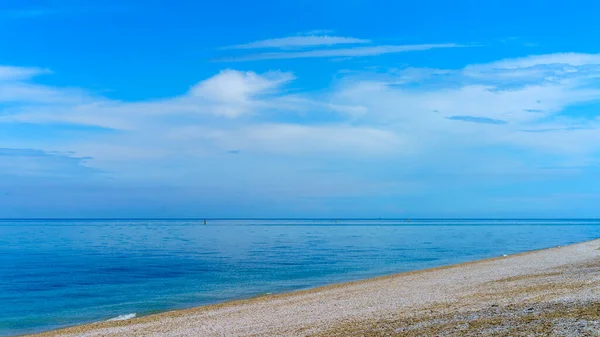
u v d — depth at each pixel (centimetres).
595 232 16725
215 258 7050
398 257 6950
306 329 2152
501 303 2334
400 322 2066
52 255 7719
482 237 13200
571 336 1436
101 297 3928
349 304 2894
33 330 2850
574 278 3195
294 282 4481
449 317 2058
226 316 2800
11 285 4575
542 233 15962
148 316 3028
